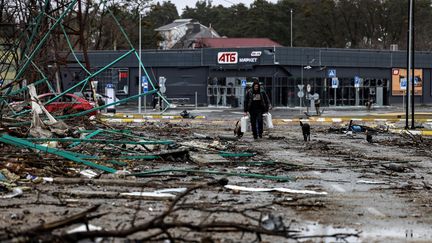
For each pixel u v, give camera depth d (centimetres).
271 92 12388
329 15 18038
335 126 5925
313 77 12662
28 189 1786
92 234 1019
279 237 1236
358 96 13188
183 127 5441
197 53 12875
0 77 3972
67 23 4822
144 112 9312
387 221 1441
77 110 5091
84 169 2194
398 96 13600
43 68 4797
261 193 1805
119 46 14812
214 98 12775
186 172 2205
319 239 1241
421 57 13675
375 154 3178
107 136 3259
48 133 2784
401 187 1995
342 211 1553
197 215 1436
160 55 13062
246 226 1113
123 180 1962
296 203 1644
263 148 3397
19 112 3531
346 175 2300
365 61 13162
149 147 2864
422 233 1318
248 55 12462
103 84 12988
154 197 1655
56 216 1402
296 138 4244
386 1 17825
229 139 3947
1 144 2389
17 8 4172
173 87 13075
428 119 7150
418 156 3097
